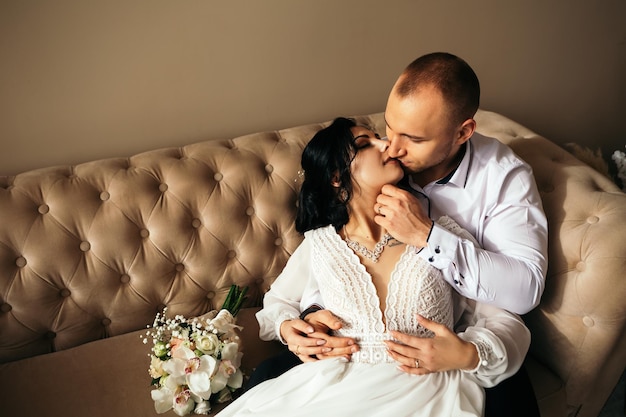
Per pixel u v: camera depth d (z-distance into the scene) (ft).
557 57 7.21
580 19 7.07
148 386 4.40
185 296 5.08
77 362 4.61
